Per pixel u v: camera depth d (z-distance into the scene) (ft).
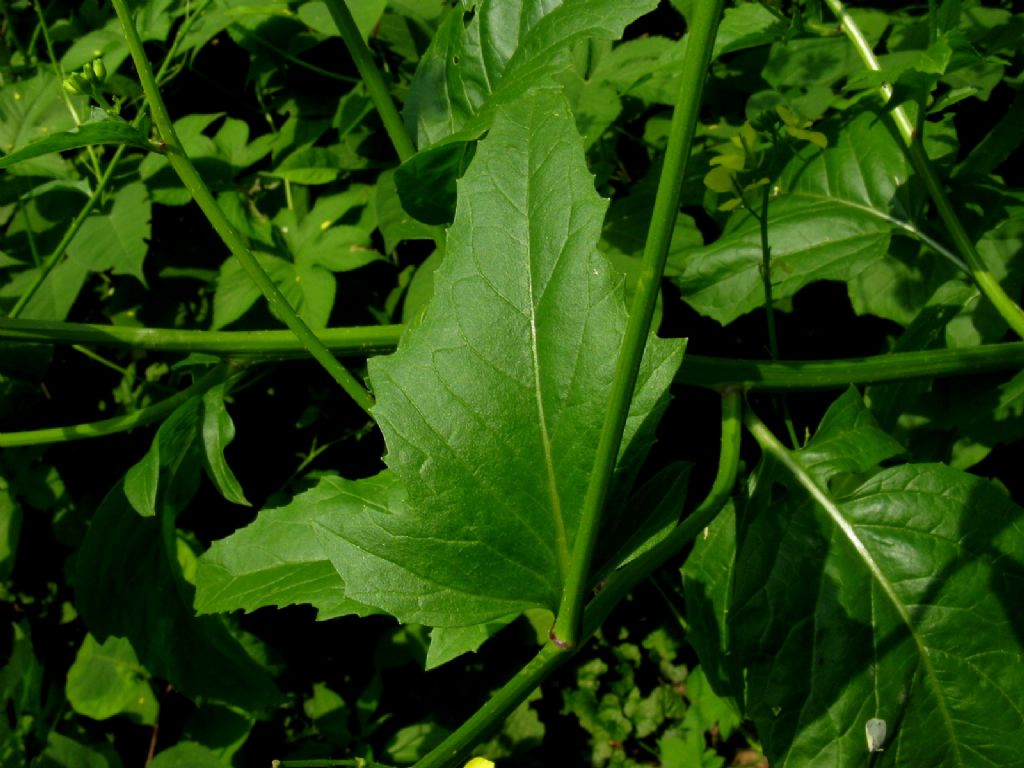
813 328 1.74
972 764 1.18
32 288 1.56
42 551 2.08
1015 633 1.19
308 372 1.89
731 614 1.25
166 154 1.24
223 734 2.02
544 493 1.04
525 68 1.24
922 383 1.39
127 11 1.21
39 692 2.04
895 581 1.22
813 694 1.21
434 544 1.03
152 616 1.60
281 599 1.22
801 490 1.27
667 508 1.08
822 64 1.55
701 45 0.85
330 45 1.87
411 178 1.28
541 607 1.04
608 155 1.71
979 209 1.46
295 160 1.78
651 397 1.04
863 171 1.47
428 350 1.05
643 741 2.26
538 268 1.04
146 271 1.93
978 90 1.36
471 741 0.99
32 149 1.18
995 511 1.22
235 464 1.94
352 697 2.13
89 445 1.98
